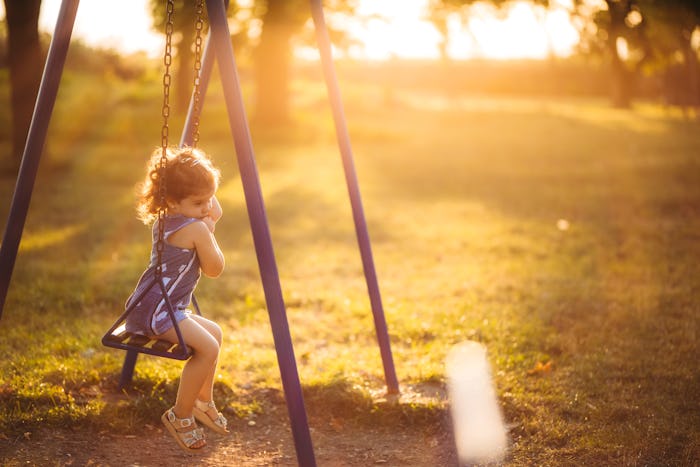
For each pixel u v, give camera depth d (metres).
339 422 3.82
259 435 3.69
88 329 5.08
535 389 4.16
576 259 7.67
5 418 3.49
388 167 16.36
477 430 3.66
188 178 2.86
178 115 27.08
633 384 4.21
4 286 3.29
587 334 5.22
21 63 13.52
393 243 8.58
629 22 11.86
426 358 4.71
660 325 5.33
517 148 20.03
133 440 3.53
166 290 2.85
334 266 7.38
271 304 2.89
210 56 4.00
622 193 11.81
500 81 59.97
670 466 3.27
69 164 15.46
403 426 3.78
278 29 20.16
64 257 7.42
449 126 28.36
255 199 2.89
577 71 58.00
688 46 13.88
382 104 35.41
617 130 25.11
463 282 6.72
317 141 21.41
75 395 3.86
